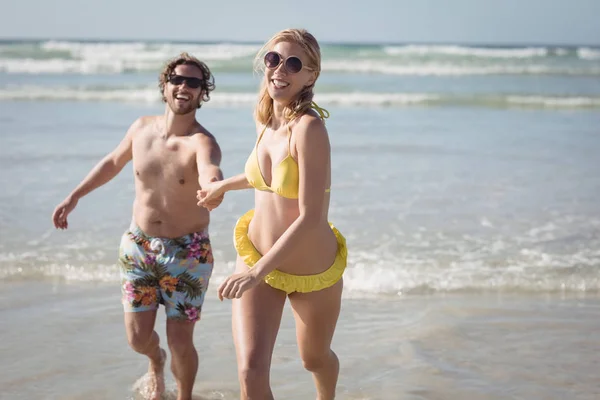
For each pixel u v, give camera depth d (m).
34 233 7.17
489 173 10.69
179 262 3.98
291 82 3.31
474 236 7.42
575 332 5.29
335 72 31.48
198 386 4.43
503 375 4.61
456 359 4.82
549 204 8.87
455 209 8.52
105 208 8.21
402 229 7.61
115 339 5.04
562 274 6.35
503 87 25.81
